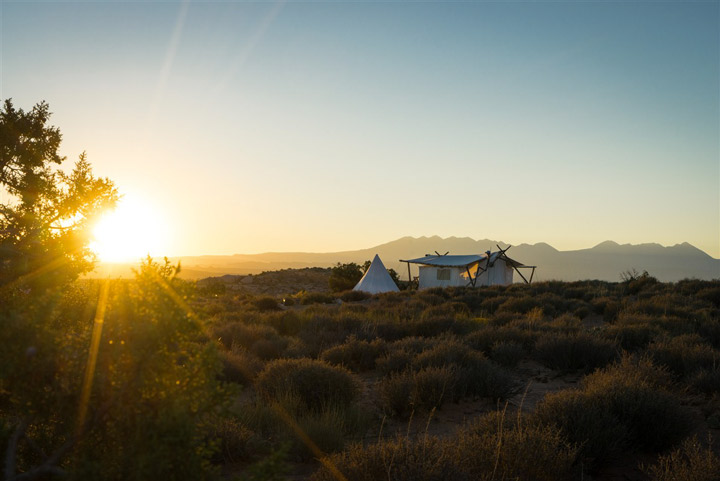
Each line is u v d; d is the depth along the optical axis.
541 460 4.90
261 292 61.47
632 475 5.43
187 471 2.47
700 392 8.25
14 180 5.07
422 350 11.46
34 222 4.26
